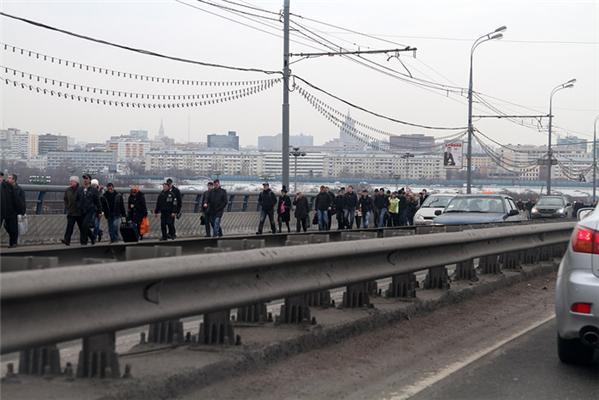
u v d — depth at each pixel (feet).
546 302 43.14
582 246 24.77
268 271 24.97
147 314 19.81
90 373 19.93
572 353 27.12
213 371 22.31
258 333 27.14
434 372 26.09
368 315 31.71
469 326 34.86
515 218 75.31
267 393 22.16
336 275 28.84
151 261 19.81
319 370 25.13
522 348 30.53
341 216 108.78
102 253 25.93
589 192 376.48
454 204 77.56
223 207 86.07
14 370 21.26
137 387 19.49
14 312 16.58
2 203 66.90
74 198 69.62
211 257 21.80
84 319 18.17
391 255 33.24
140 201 76.33
